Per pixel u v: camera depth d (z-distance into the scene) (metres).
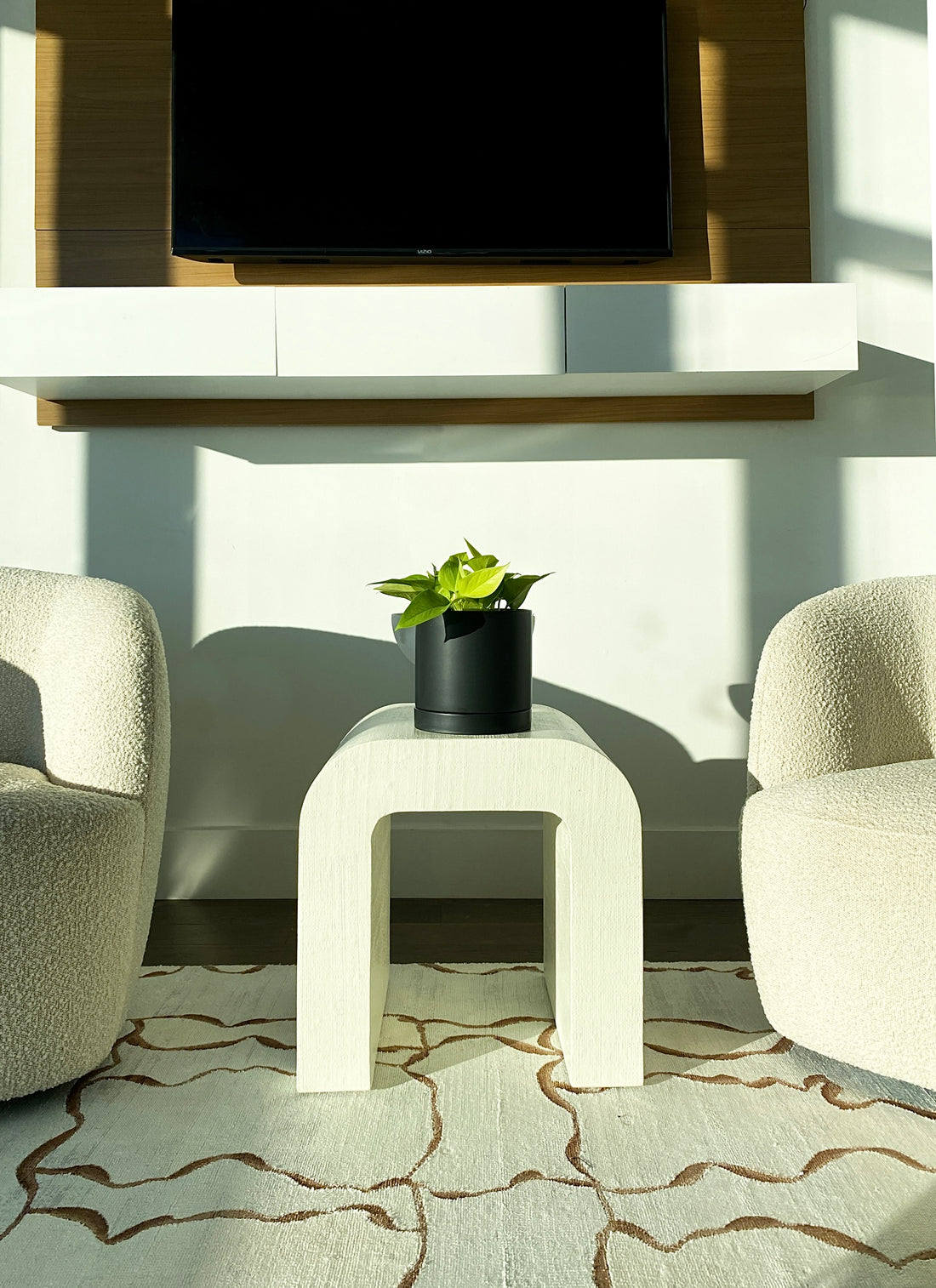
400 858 2.14
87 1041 1.17
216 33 2.01
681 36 2.13
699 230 2.12
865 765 1.37
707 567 2.14
